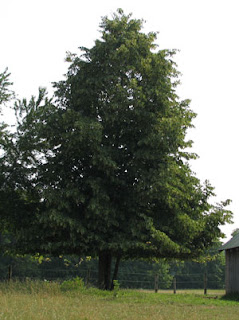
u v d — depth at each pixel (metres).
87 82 19.22
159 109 19.77
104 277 20.23
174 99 21.16
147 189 18.44
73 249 19.89
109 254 20.64
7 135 22.48
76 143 18.38
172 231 18.92
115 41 20.00
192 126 21.27
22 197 21.36
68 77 20.70
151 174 18.42
